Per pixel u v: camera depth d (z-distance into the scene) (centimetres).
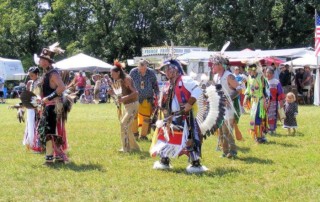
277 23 3678
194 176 624
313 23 3591
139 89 963
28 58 4172
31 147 814
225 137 755
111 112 1691
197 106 647
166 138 645
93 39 4162
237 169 666
